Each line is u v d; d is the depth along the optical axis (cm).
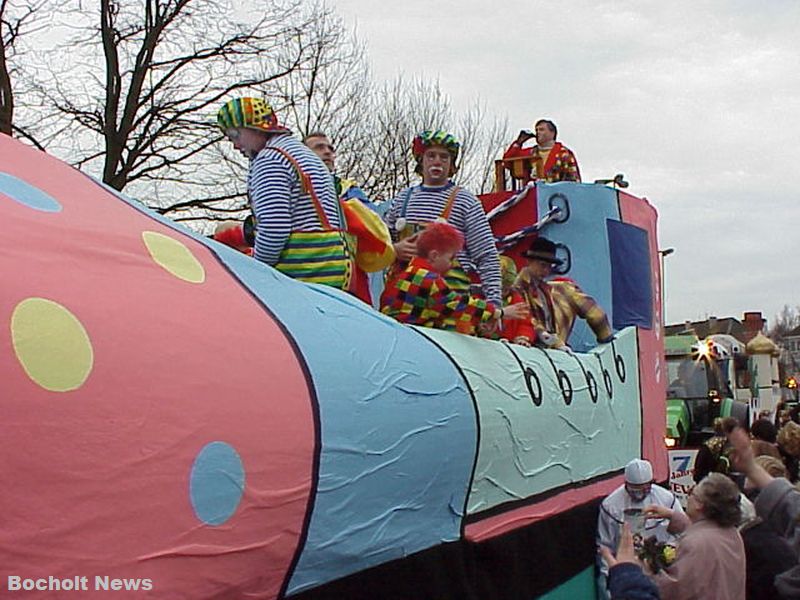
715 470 763
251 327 265
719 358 1608
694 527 468
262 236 371
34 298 206
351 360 305
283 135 396
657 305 773
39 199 243
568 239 702
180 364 230
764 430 845
